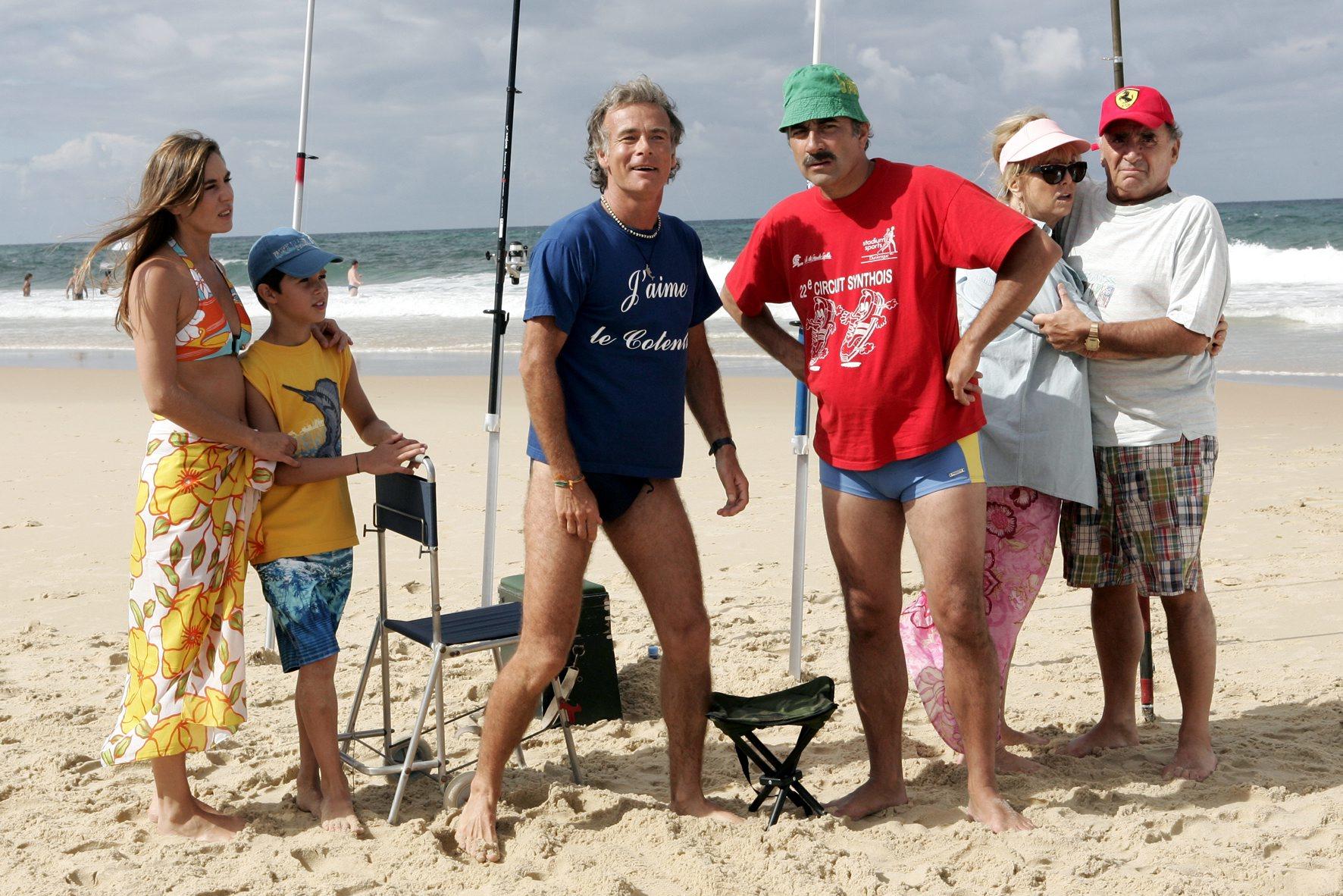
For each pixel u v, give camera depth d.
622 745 4.23
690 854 3.14
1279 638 5.18
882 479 3.37
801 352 3.63
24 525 7.62
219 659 3.35
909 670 3.92
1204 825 3.36
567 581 3.27
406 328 24.14
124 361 18.53
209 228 3.34
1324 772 3.71
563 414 3.20
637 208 3.20
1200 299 3.48
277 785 3.86
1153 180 3.69
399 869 3.18
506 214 4.76
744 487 3.62
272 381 3.48
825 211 3.34
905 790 3.61
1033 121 3.78
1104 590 3.98
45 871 3.16
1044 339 3.76
